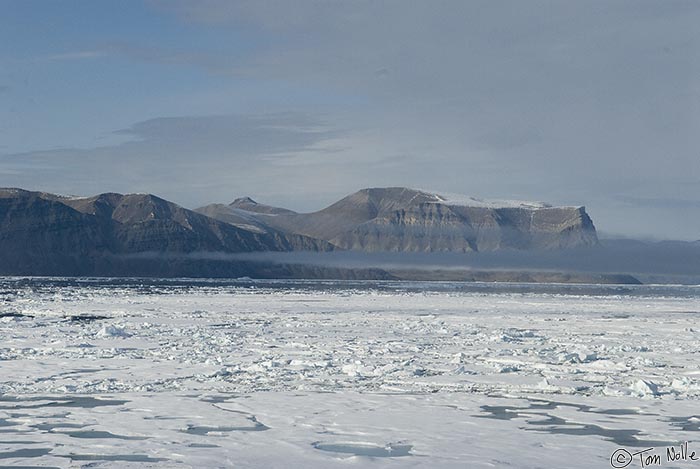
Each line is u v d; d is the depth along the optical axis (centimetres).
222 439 1557
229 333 3859
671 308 7700
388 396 2047
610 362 2631
